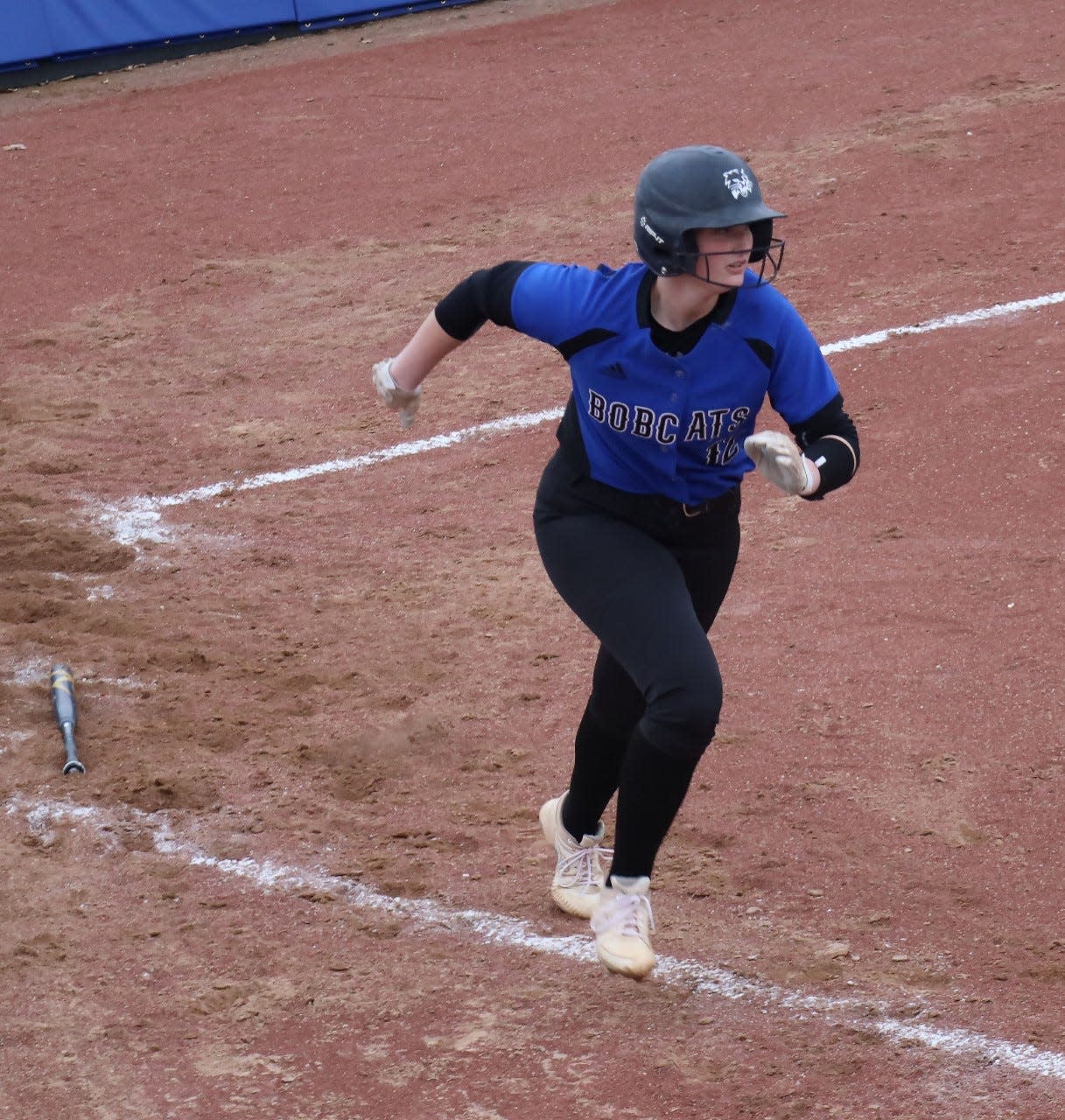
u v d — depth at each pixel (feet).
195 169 167.53
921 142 148.87
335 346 117.70
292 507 93.09
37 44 208.03
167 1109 47.60
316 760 67.77
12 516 92.84
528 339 116.47
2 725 70.95
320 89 196.03
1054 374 99.86
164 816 64.03
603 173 153.28
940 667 71.20
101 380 114.32
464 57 205.36
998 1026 49.42
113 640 78.38
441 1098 47.60
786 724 67.97
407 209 148.66
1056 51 173.68
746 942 54.60
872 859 58.70
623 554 46.85
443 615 79.61
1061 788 61.93
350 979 53.57
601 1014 51.21
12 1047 50.62
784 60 185.47
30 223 153.38
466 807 63.98
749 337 43.93
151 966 54.60
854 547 82.84
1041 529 82.48
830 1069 48.06
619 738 51.62
